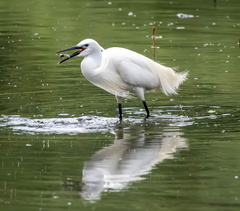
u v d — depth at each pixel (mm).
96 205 8469
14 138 11555
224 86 15742
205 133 11852
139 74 13531
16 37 21734
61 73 17172
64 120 12828
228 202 8516
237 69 17375
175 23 24031
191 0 28906
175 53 19250
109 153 10648
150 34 22062
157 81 13953
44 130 12141
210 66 17672
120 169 9852
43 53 19422
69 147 11008
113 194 8875
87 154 10602
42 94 15008
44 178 9492
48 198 8734
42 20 24719
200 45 20406
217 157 10414
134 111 13820
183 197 8719
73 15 25688
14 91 15203
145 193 8852
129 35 21844
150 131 12070
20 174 9664
